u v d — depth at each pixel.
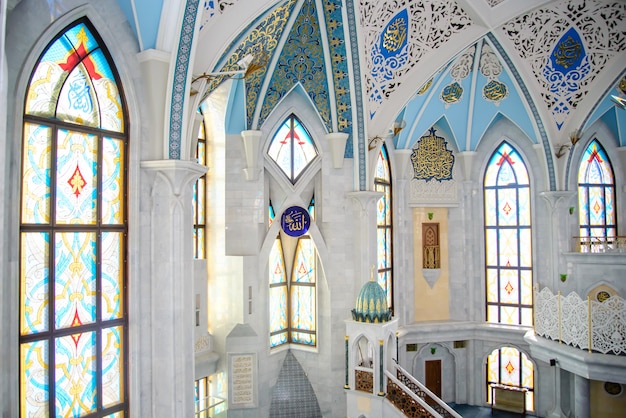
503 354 20.69
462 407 20.55
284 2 12.70
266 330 16.27
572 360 16.00
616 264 16.72
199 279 15.09
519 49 17.62
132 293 10.10
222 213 15.75
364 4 14.52
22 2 8.25
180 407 10.39
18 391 8.10
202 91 11.09
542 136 19.09
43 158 8.73
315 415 16.69
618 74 17.47
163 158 10.32
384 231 19.67
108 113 9.91
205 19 11.21
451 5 15.70
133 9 9.87
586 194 20.50
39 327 8.57
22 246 8.34
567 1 16.14
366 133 16.47
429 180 20.95
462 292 21.16
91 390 9.40
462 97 19.81
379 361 14.15
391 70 16.30
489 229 21.16
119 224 10.05
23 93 8.23
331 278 16.67
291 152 16.97
